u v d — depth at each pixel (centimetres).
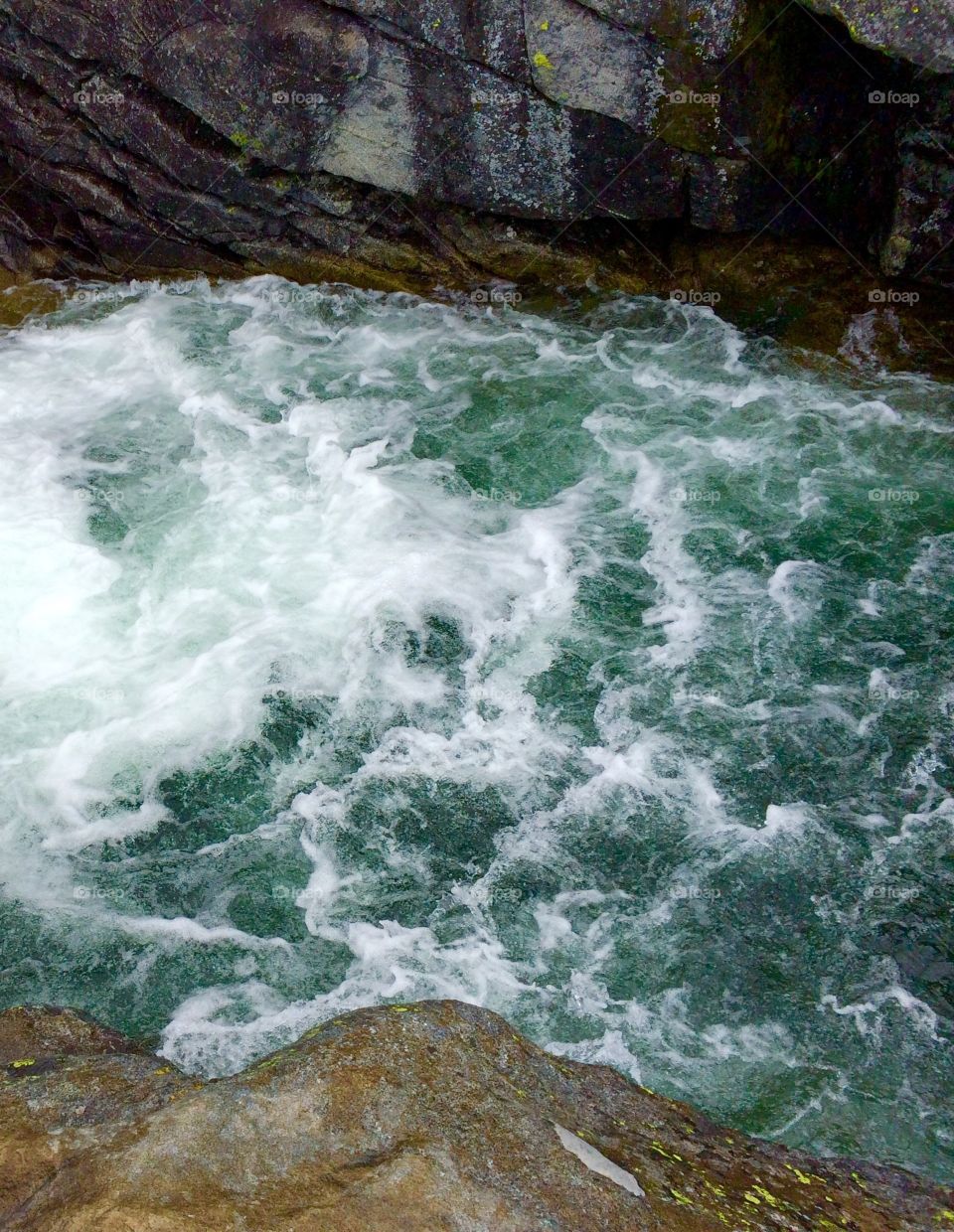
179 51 968
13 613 804
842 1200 407
